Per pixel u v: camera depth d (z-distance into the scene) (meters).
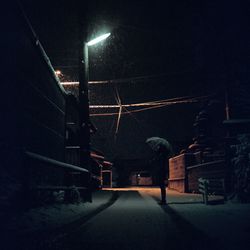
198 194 16.62
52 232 4.76
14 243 3.88
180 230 5.12
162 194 10.29
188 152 20.33
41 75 8.55
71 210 7.58
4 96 5.90
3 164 5.52
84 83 10.87
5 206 4.79
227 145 14.02
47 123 9.44
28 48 7.17
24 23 6.42
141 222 6.07
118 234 4.75
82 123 10.68
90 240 4.28
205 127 19.09
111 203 10.62
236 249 3.74
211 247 3.85
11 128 6.17
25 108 7.05
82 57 10.93
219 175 14.50
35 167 7.59
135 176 36.78
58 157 11.34
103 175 30.69
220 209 8.70
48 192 7.92
